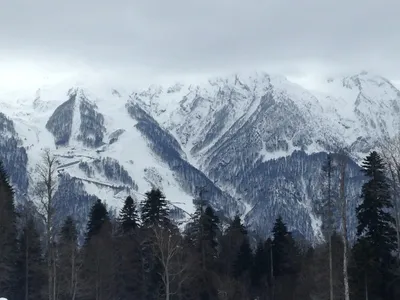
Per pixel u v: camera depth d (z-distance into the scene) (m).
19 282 91.50
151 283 95.75
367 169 74.94
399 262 73.56
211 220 99.44
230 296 96.25
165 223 95.81
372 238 75.62
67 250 85.69
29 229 89.56
